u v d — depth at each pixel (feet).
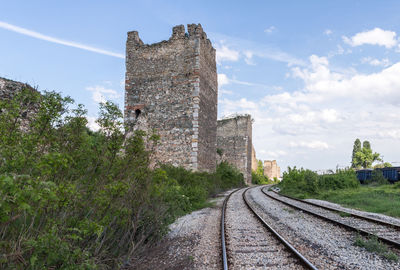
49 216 11.30
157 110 69.82
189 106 67.31
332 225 26.71
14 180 8.06
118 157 15.99
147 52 73.36
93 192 13.78
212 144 76.54
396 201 44.37
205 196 53.01
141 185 17.54
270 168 273.13
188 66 69.00
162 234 21.88
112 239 17.33
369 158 207.21
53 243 10.01
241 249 18.88
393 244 19.29
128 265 16.49
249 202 47.96
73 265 11.23
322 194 62.23
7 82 26.68
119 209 15.24
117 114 16.22
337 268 15.33
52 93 13.67
